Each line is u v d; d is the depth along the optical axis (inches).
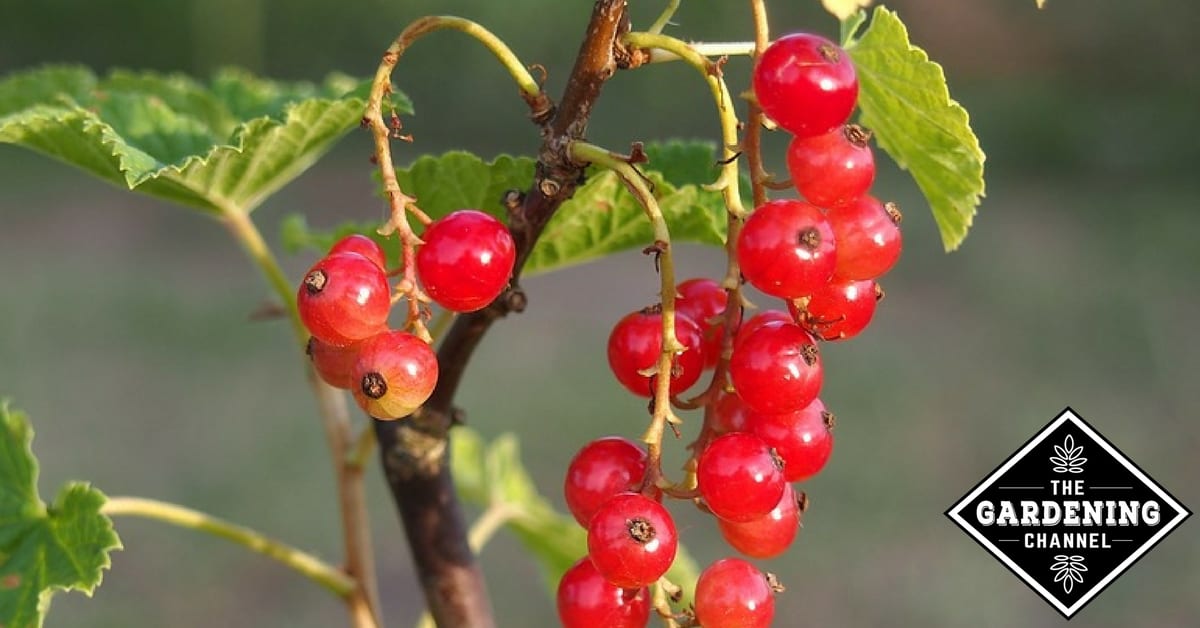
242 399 43.8
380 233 10.3
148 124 13.3
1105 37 81.4
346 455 12.8
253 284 54.8
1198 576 34.6
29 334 47.9
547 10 77.6
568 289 57.6
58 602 33.2
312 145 12.5
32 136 12.3
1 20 76.4
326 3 78.4
